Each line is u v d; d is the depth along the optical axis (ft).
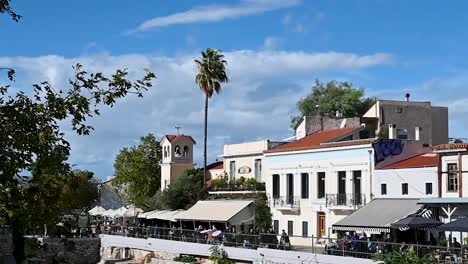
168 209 281.74
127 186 335.26
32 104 51.72
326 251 162.20
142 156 332.19
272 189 230.89
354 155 197.67
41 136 51.13
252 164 254.88
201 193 274.16
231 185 253.24
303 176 217.56
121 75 52.13
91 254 268.41
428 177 174.91
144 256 243.19
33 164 51.67
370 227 163.43
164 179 313.94
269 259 179.22
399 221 153.89
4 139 50.49
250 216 233.76
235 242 196.24
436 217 167.22
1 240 75.61
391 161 192.95
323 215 208.13
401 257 133.80
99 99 52.08
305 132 262.67
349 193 198.18
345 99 379.76
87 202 347.15
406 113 268.00
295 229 219.00
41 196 53.62
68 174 54.44
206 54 289.74
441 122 275.59
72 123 51.88
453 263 132.57
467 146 163.63
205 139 283.79
